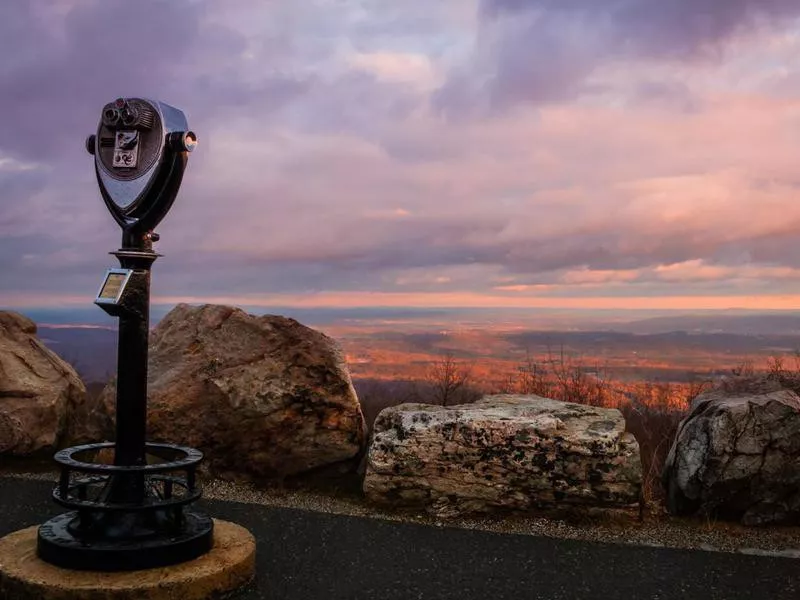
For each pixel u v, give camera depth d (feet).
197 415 22.11
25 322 26.81
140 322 14.80
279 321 23.62
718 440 18.70
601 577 15.51
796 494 18.62
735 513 18.97
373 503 20.03
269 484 21.72
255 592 14.14
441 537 17.79
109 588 12.78
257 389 22.06
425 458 19.63
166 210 14.96
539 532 18.40
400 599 14.11
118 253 14.74
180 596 13.17
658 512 19.52
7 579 13.23
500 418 19.77
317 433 21.98
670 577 15.57
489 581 15.15
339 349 23.41
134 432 14.75
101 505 13.56
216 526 16.06
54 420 23.79
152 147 14.58
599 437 19.16
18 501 19.80
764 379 21.94
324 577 15.05
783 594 14.82
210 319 23.94
